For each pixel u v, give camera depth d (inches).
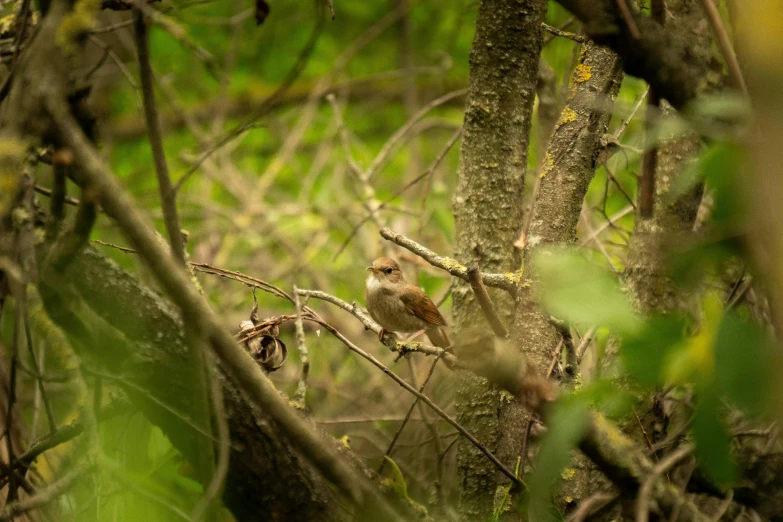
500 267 296.0
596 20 138.1
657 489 182.1
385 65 812.6
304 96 759.7
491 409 283.0
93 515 229.0
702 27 218.2
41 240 202.1
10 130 158.6
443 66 657.6
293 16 773.9
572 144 272.7
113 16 519.8
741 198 105.4
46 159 223.6
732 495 205.5
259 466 242.5
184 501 268.7
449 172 595.5
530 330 252.1
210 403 232.8
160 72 727.7
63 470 276.2
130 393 240.8
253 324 275.0
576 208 269.0
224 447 190.7
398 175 673.0
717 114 114.2
